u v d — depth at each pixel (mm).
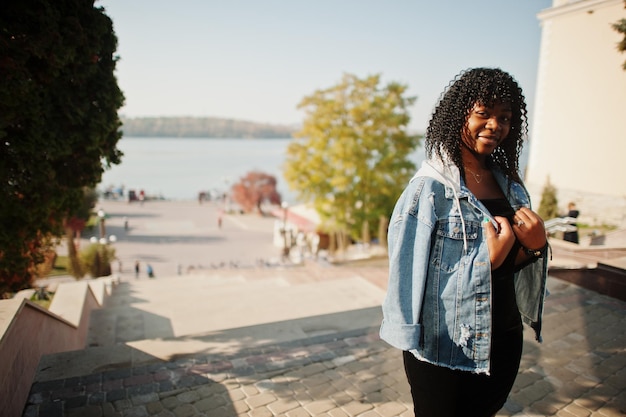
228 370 3264
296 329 4312
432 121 1524
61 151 5113
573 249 4938
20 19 4359
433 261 1424
